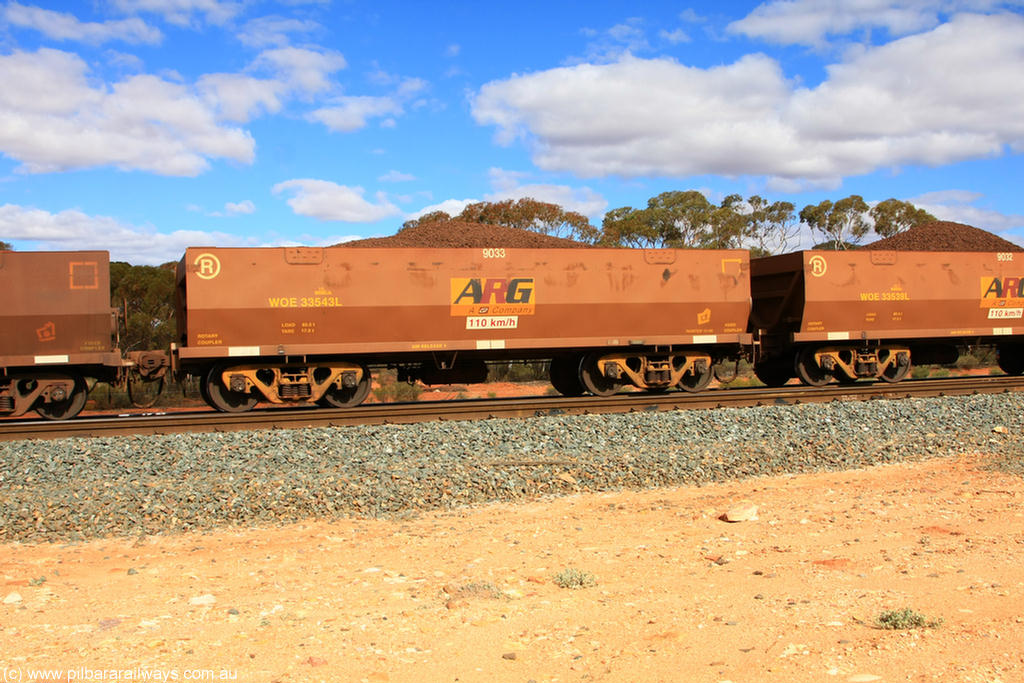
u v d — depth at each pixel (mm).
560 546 7438
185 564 7062
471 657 4723
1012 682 3938
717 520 8273
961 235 42812
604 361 17000
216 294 14680
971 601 5332
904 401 15555
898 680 4047
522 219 52031
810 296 18203
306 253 15133
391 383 25953
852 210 64625
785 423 13344
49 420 14852
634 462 10805
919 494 9172
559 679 4352
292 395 15375
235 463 10266
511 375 27422
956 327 19797
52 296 14156
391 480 9641
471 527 8234
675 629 5055
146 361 15086
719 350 18344
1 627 5344
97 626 5340
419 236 38594
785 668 4297
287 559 7176
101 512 8367
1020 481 9688
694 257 17234
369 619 5445
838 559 6574
